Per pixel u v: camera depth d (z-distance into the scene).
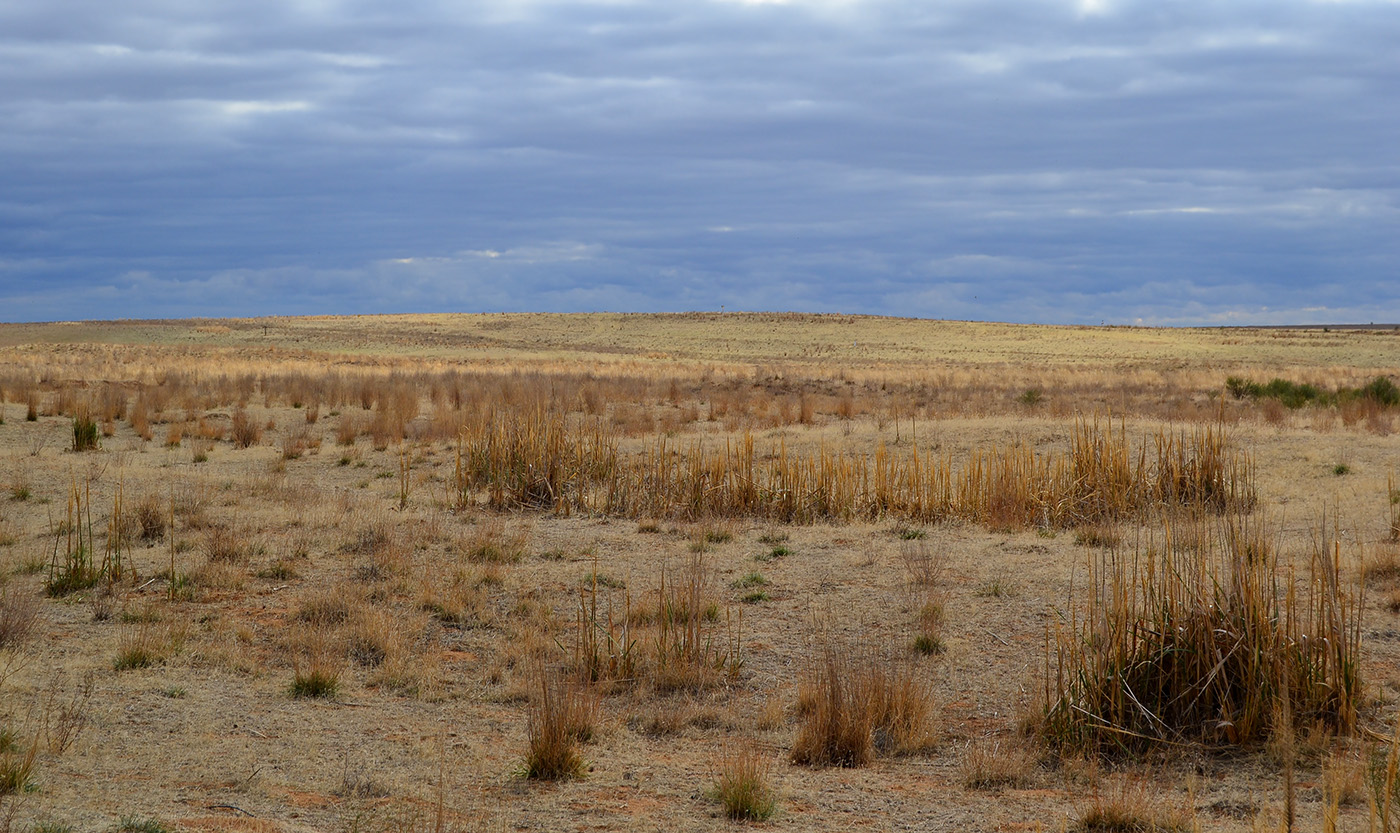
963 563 11.35
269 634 8.86
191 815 4.79
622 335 124.25
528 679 7.55
